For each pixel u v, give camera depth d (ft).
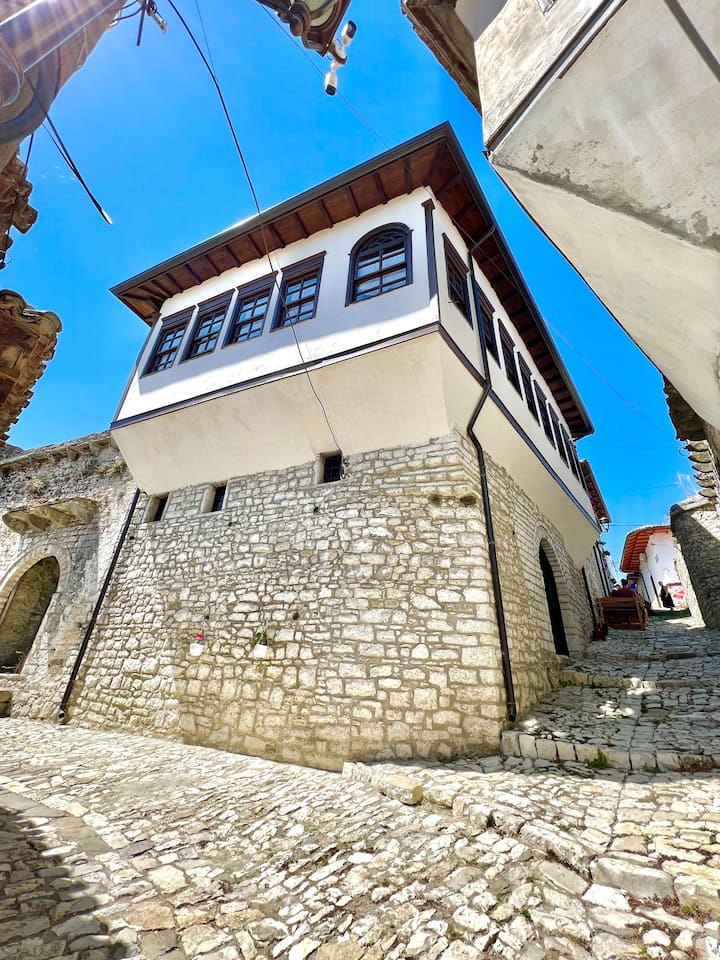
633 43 5.77
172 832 10.07
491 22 8.73
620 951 5.77
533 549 24.67
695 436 17.01
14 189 7.13
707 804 9.07
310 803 11.51
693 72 5.32
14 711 25.66
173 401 24.29
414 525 17.62
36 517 33.42
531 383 30.89
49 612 28.99
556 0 7.07
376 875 7.85
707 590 36.29
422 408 18.49
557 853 7.84
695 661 22.49
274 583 19.51
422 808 10.64
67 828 10.16
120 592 24.90
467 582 15.94
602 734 13.44
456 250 22.79
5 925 6.54
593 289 9.93
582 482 40.22
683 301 7.19
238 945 6.30
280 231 24.49
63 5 6.05
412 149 19.43
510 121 7.52
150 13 9.60
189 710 19.08
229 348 23.82
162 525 25.20
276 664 17.76
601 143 6.51
